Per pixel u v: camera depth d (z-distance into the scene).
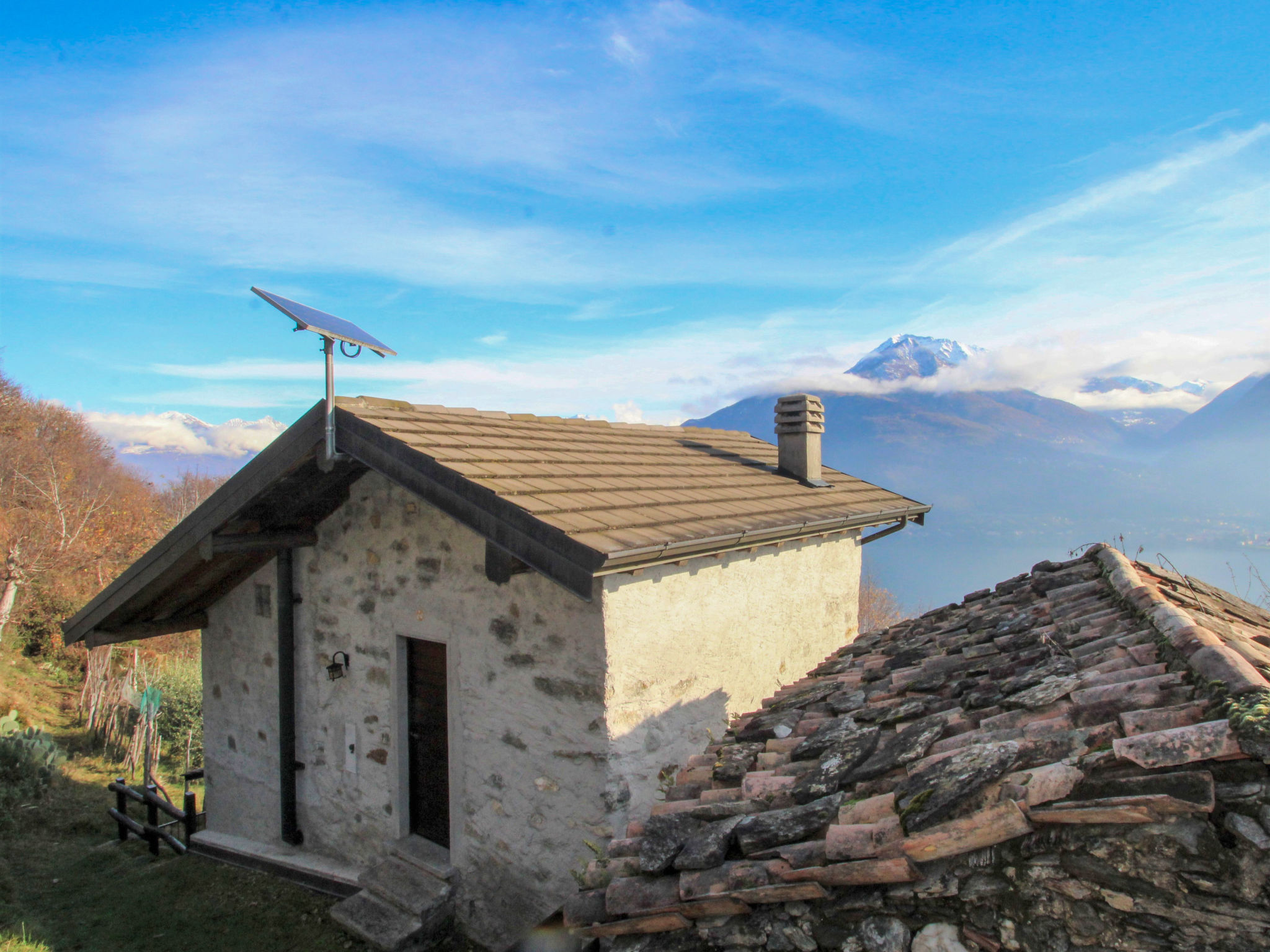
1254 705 1.87
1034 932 1.96
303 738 6.66
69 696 15.33
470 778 5.28
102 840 8.12
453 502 4.26
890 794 2.31
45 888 6.68
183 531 5.91
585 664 4.53
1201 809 1.76
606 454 6.23
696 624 5.21
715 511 5.42
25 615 17.83
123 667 17.00
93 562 20.47
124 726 13.04
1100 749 2.06
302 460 5.17
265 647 7.04
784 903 2.28
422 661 5.80
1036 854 1.98
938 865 2.08
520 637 4.91
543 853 4.77
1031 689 2.75
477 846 5.23
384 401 5.43
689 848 2.49
